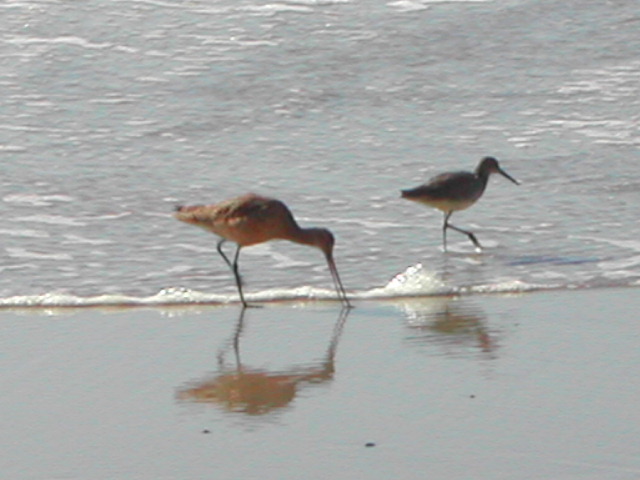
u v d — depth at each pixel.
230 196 16.94
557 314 12.45
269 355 11.24
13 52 22.45
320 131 19.67
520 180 17.69
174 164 18.28
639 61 22.09
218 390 10.24
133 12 24.09
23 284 13.63
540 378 10.34
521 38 22.98
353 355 11.20
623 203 16.67
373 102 20.81
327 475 8.40
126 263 14.44
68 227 15.70
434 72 21.86
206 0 24.61
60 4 24.31
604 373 10.45
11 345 11.56
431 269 14.28
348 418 9.48
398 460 8.63
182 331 12.08
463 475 8.37
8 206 16.44
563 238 15.42
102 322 12.38
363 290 13.55
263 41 22.92
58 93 21.02
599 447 8.80
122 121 19.97
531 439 8.96
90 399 10.03
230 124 19.94
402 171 18.00
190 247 15.05
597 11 23.88
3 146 18.81
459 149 18.88
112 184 17.39
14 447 8.98
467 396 9.92
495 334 11.77
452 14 23.86
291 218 13.47
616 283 13.62
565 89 21.12
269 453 8.80
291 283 13.79
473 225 16.06
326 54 22.47
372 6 24.22
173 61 22.23
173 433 9.23
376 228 15.82
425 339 11.66
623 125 19.62
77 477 8.43
